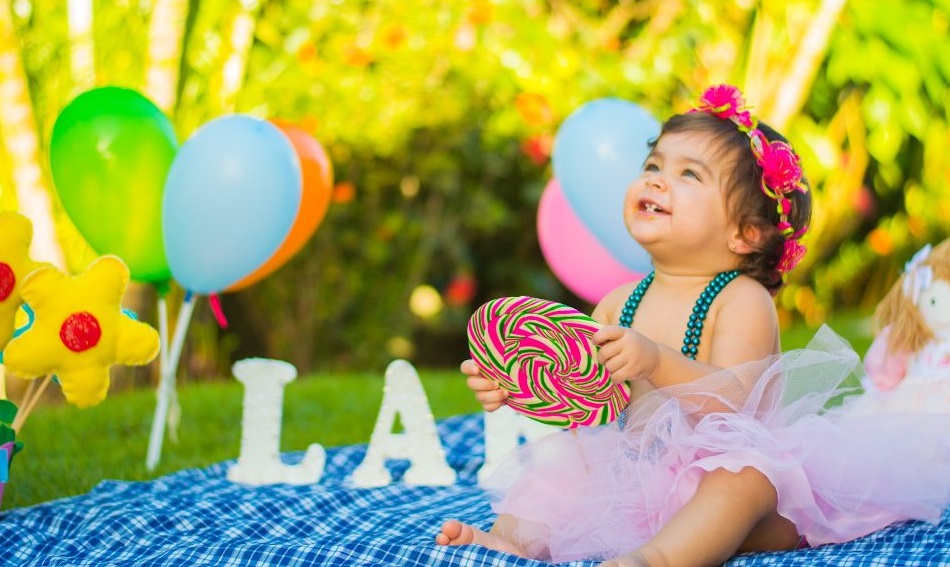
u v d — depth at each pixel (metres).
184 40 4.75
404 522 2.26
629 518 1.88
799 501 1.81
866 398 2.12
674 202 2.02
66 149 2.86
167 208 2.90
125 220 2.91
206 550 1.96
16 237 2.27
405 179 5.67
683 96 5.46
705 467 1.76
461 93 5.50
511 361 2.01
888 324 2.49
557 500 1.98
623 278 3.54
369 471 2.68
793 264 2.14
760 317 2.01
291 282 5.69
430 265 5.93
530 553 1.96
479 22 5.30
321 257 5.69
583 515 1.92
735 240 2.05
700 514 1.73
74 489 2.88
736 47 5.57
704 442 1.81
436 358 6.12
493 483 2.10
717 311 2.03
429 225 5.77
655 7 5.57
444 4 5.39
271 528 2.26
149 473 3.04
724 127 2.06
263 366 2.75
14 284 2.27
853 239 6.84
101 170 2.85
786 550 1.93
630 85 5.32
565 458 2.00
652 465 1.88
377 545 1.90
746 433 1.81
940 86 5.67
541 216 3.73
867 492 1.88
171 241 2.94
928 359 2.36
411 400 2.73
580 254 3.57
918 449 1.93
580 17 5.60
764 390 1.92
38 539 2.20
